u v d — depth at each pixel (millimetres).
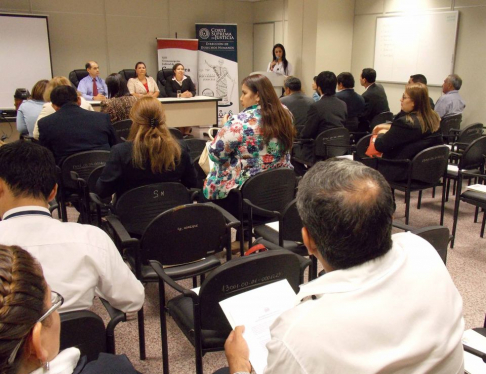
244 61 9609
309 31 7238
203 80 8641
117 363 814
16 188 1251
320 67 7293
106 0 7805
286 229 2195
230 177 2617
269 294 1288
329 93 4387
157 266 1702
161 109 2246
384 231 802
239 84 9656
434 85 6188
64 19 7500
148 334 2240
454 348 791
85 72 7035
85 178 3102
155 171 2281
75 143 3188
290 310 802
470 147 3242
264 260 1436
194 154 3689
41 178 1276
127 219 2209
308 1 7156
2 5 6977
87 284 1301
